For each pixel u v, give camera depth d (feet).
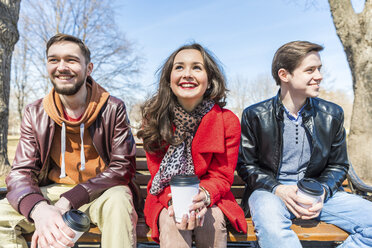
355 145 17.72
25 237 5.64
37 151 6.10
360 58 17.43
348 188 7.82
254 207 5.68
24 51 55.72
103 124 6.20
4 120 15.96
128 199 5.35
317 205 5.50
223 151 5.69
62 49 5.75
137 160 7.96
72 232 4.42
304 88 6.19
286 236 5.16
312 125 6.56
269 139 6.66
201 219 4.86
